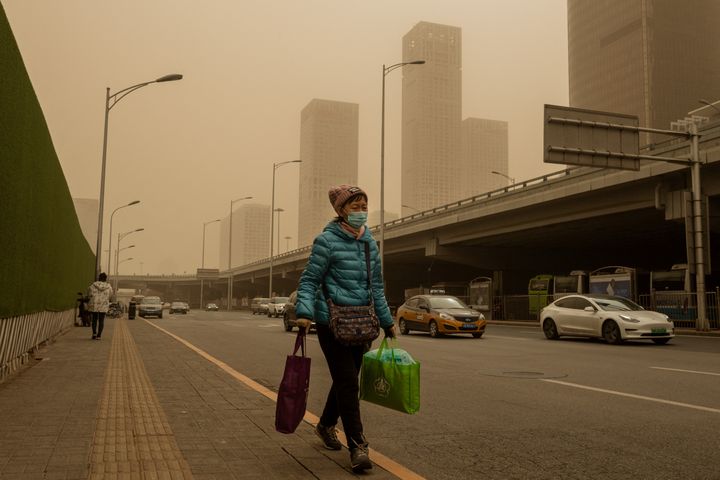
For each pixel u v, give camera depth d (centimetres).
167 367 1073
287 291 10438
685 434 582
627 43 13550
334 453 484
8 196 812
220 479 411
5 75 773
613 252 5234
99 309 1753
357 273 460
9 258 835
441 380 967
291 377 450
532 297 3916
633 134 2316
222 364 1124
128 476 411
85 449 482
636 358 1327
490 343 1809
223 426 579
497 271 4906
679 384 916
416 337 2120
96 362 1146
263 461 458
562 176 3372
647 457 500
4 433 538
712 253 4147
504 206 3722
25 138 940
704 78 13400
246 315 5862
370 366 454
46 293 1345
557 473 456
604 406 732
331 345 458
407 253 5478
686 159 2383
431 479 441
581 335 1880
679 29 13338
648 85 12950
